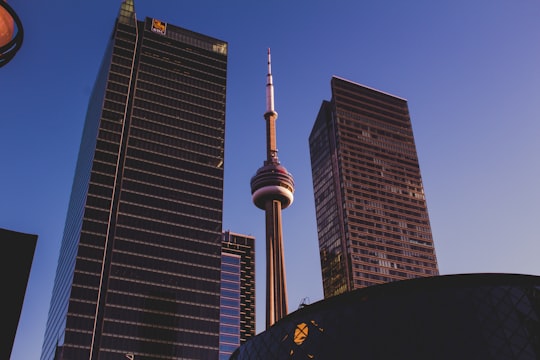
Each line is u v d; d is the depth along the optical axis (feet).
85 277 602.03
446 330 224.94
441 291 239.71
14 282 45.88
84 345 562.25
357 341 237.45
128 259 634.43
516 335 219.61
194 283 654.53
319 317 259.39
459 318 227.40
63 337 564.30
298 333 260.21
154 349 593.42
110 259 625.82
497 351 214.69
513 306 229.66
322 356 241.14
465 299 233.96
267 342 273.95
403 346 226.58
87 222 637.71
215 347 624.59
